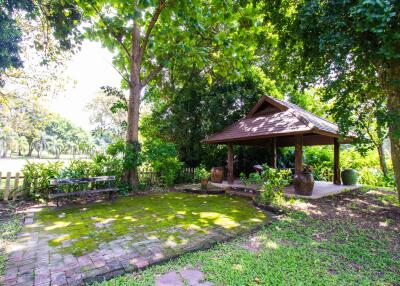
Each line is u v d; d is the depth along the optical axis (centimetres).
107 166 852
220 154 1376
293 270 298
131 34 980
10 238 405
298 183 785
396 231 460
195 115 1327
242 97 1244
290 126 791
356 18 373
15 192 671
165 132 1373
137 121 976
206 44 1155
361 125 569
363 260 338
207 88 1334
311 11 449
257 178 726
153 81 1338
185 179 1170
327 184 1073
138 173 993
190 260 328
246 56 955
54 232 441
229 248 371
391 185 1104
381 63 489
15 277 277
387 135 557
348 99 605
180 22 880
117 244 383
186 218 545
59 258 329
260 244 391
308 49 582
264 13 675
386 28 352
